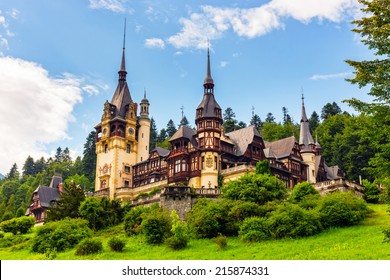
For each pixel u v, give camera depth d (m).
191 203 59.19
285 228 45.03
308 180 91.25
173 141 82.25
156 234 48.84
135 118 99.31
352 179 98.88
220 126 80.81
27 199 134.38
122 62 106.12
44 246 50.50
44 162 189.88
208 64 84.06
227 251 42.56
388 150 28.94
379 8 30.20
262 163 65.00
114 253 45.47
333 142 112.62
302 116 98.38
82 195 66.75
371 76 29.89
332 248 38.84
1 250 56.66
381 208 55.72
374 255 33.41
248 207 50.03
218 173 77.88
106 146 97.06
